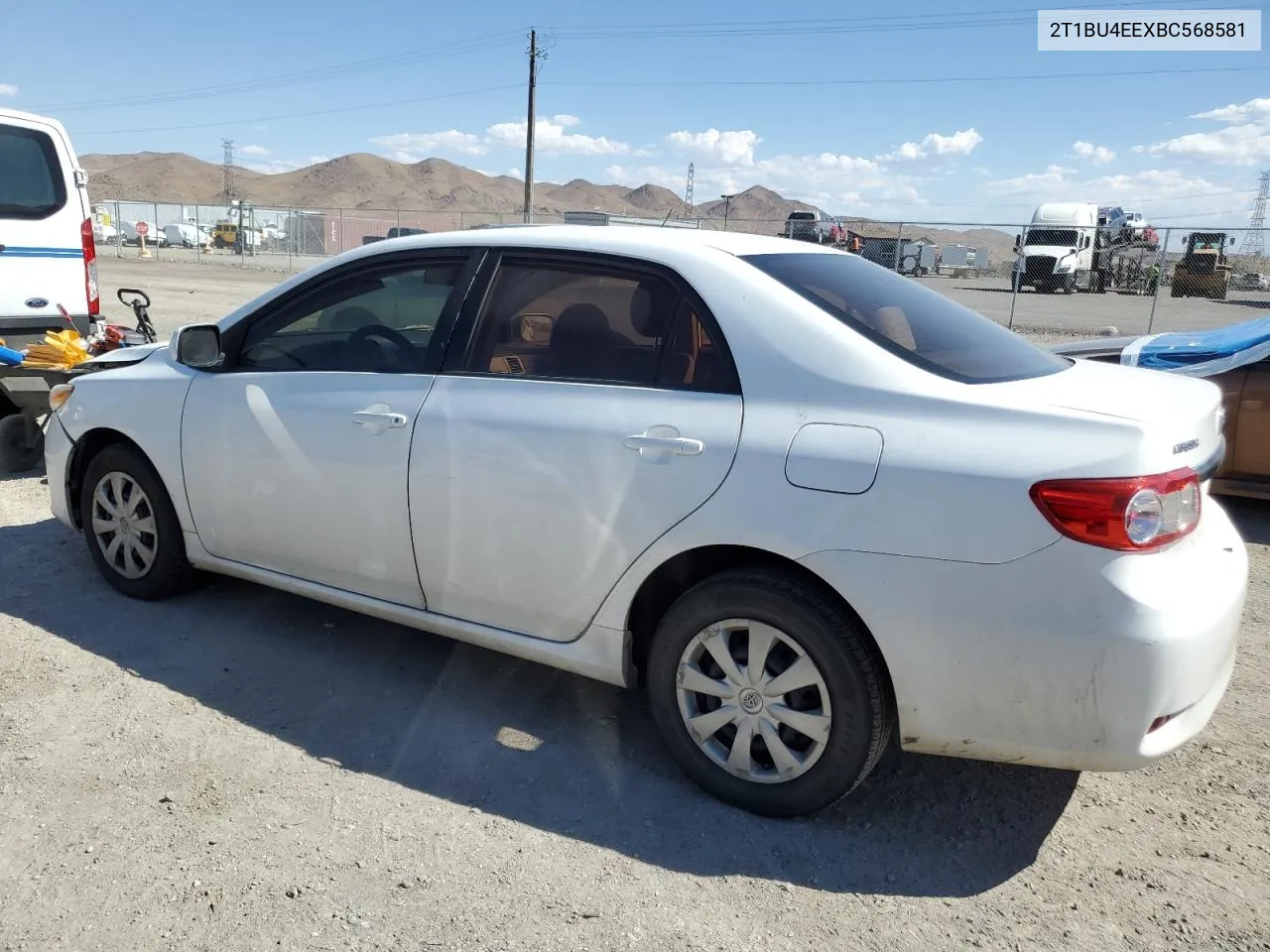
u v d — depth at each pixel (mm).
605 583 3049
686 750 3029
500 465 3180
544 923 2451
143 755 3156
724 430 2840
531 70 40688
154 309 17672
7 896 2490
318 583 3783
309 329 3828
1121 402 2703
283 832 2785
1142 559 2441
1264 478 6160
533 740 3359
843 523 2645
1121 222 35562
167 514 4203
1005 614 2496
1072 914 2549
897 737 3420
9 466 6508
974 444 2561
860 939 2434
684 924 2465
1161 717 2473
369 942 2365
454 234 3584
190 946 2338
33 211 6961
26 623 4129
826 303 2965
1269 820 2996
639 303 3123
